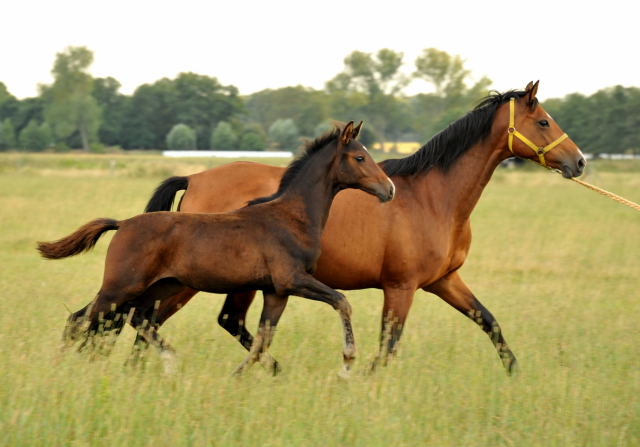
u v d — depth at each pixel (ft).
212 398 27.91
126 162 275.80
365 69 469.57
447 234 36.29
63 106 471.21
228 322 37.14
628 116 371.97
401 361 32.63
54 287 50.93
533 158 36.94
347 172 33.68
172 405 27.22
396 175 36.86
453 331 40.27
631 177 208.13
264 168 38.14
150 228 32.09
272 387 29.73
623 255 73.77
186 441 24.59
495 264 66.95
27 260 64.28
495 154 36.86
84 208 103.91
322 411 27.12
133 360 32.32
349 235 35.40
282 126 499.92
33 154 423.64
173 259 32.17
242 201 37.06
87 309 32.19
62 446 24.20
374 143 457.27
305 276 32.63
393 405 27.89
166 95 488.44
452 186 36.63
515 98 36.65
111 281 31.94
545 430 26.76
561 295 52.85
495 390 30.12
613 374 33.37
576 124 382.63
